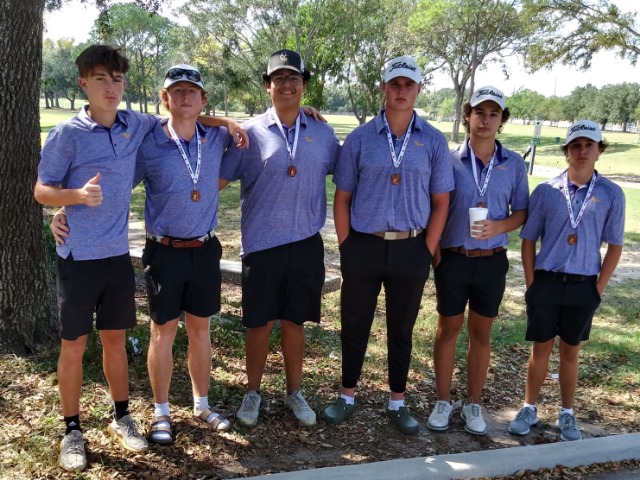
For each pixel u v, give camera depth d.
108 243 3.03
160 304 3.31
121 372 3.32
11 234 4.15
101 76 2.86
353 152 3.56
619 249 3.72
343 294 3.77
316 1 39.88
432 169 3.54
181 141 3.28
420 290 3.66
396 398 3.88
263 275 3.54
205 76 50.25
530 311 3.84
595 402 4.46
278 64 3.34
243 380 4.33
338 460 3.44
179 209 3.26
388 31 39.59
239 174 3.61
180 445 3.38
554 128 83.50
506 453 3.47
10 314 4.21
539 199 3.77
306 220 3.58
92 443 3.29
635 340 5.76
